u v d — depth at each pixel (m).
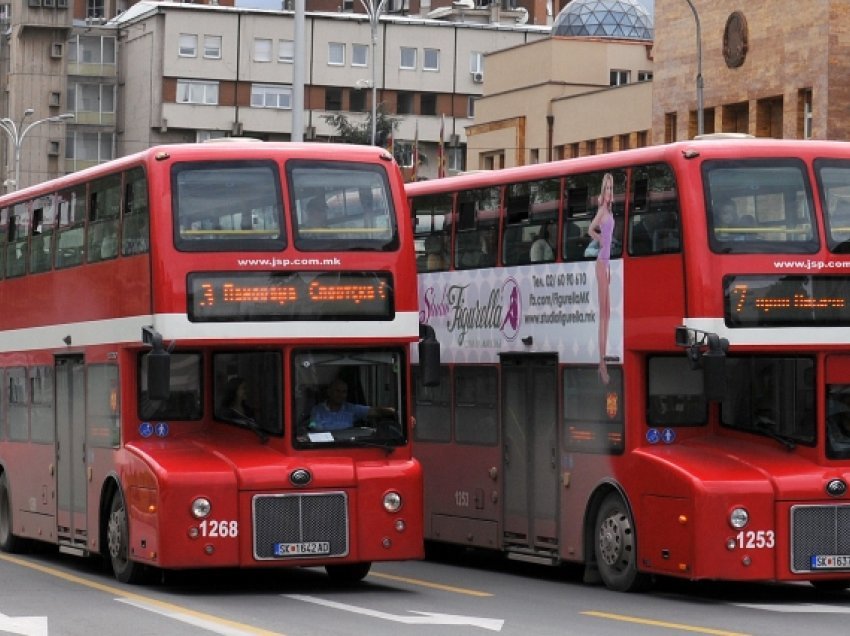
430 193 35.47
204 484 27.30
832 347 27.33
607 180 29.47
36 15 180.12
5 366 37.56
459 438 34.38
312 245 27.94
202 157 28.02
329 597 27.52
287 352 27.84
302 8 46.03
